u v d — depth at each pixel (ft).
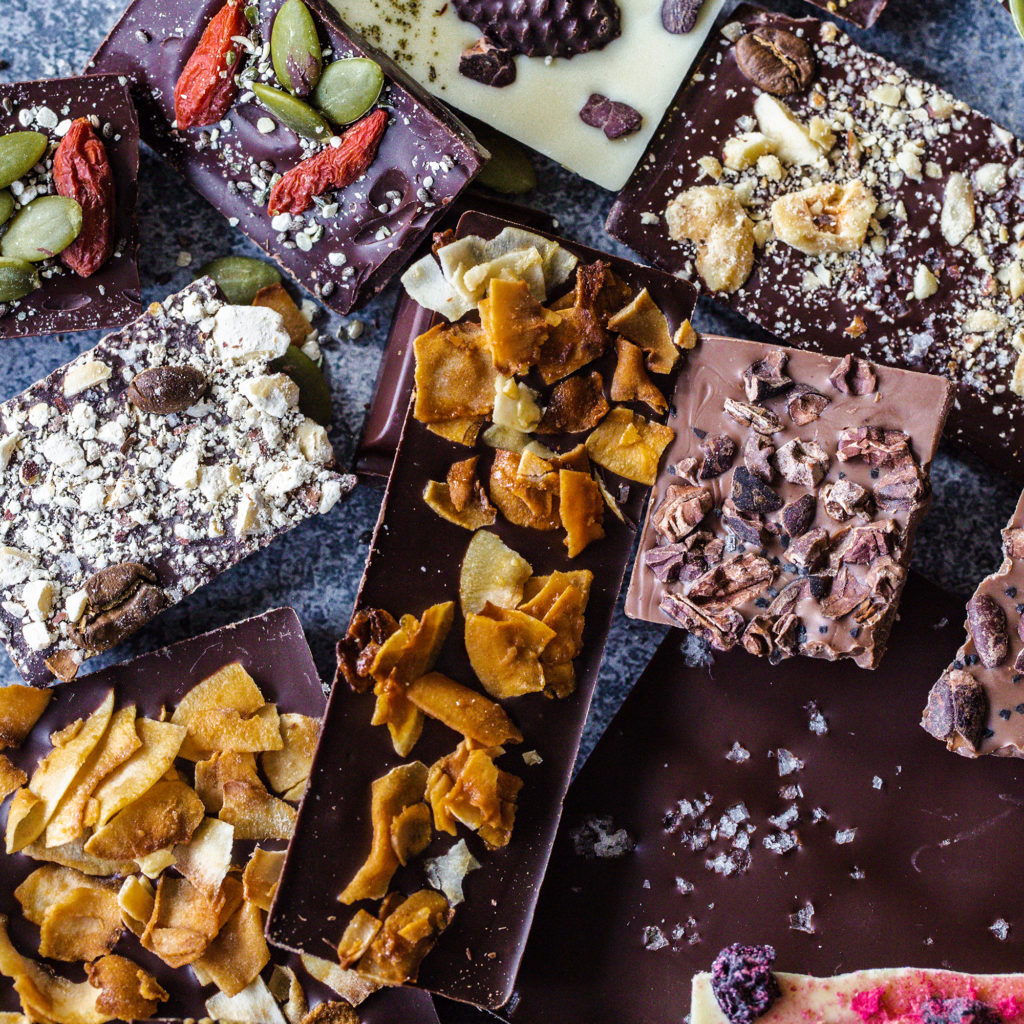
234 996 1.24
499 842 1.22
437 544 1.23
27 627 1.25
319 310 1.33
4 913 1.24
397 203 1.26
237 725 1.25
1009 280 1.28
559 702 1.23
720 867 1.27
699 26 1.27
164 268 1.33
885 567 1.20
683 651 1.28
